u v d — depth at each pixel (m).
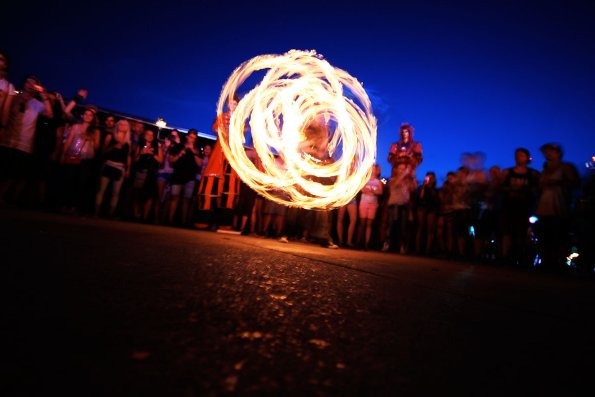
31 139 6.82
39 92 7.11
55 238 3.12
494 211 8.68
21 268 1.93
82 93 7.93
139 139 9.59
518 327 1.96
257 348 1.23
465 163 9.25
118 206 9.51
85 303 1.48
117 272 2.09
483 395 1.08
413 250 10.36
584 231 8.33
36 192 7.68
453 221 9.23
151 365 1.02
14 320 1.23
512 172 8.20
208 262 2.83
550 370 1.34
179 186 8.81
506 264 8.14
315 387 1.00
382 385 1.06
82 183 8.04
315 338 1.39
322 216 7.29
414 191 9.53
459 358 1.37
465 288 3.26
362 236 10.52
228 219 8.12
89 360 1.01
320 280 2.67
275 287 2.21
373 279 3.07
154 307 1.53
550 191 7.45
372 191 9.50
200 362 1.07
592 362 1.48
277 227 8.97
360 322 1.68
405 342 1.48
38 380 0.88
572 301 3.22
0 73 6.13
